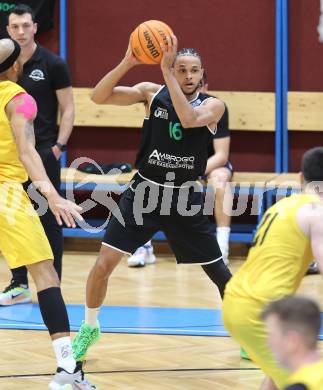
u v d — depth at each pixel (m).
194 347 11.98
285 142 20.22
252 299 7.87
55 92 14.54
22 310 14.13
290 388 5.52
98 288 11.07
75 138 20.66
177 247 11.45
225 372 10.80
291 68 20.41
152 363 11.18
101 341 12.27
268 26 20.42
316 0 20.25
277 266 7.91
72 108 14.70
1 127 9.75
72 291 15.76
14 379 10.33
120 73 11.16
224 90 20.58
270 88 20.53
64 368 9.55
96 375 10.62
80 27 20.58
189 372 10.77
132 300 15.11
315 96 20.14
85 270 17.92
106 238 11.14
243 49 20.47
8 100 9.64
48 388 9.96
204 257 11.36
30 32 14.25
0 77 10.01
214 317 13.80
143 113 20.27
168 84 10.71
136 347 11.96
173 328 13.00
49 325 9.66
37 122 14.32
